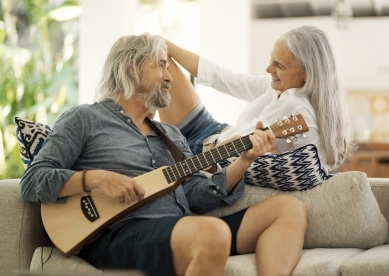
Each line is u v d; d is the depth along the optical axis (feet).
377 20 26.43
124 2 16.07
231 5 18.10
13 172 17.54
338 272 6.97
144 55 7.88
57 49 22.02
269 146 7.41
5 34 19.61
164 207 7.50
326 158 8.64
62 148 7.32
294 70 8.77
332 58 8.80
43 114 19.19
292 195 8.13
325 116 8.56
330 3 26.18
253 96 10.22
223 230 6.41
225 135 9.54
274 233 7.22
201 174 8.24
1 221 7.57
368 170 21.40
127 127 7.72
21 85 19.11
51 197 7.07
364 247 7.92
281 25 26.71
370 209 7.87
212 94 18.04
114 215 7.07
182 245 6.52
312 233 7.92
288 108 8.59
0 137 17.30
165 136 7.91
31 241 7.63
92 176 6.99
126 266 6.90
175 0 20.84
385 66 26.55
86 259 7.31
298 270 6.96
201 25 18.25
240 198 8.25
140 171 7.57
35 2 20.15
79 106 7.66
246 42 19.24
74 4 19.98
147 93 7.89
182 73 10.25
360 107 28.25
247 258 7.30
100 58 16.01
